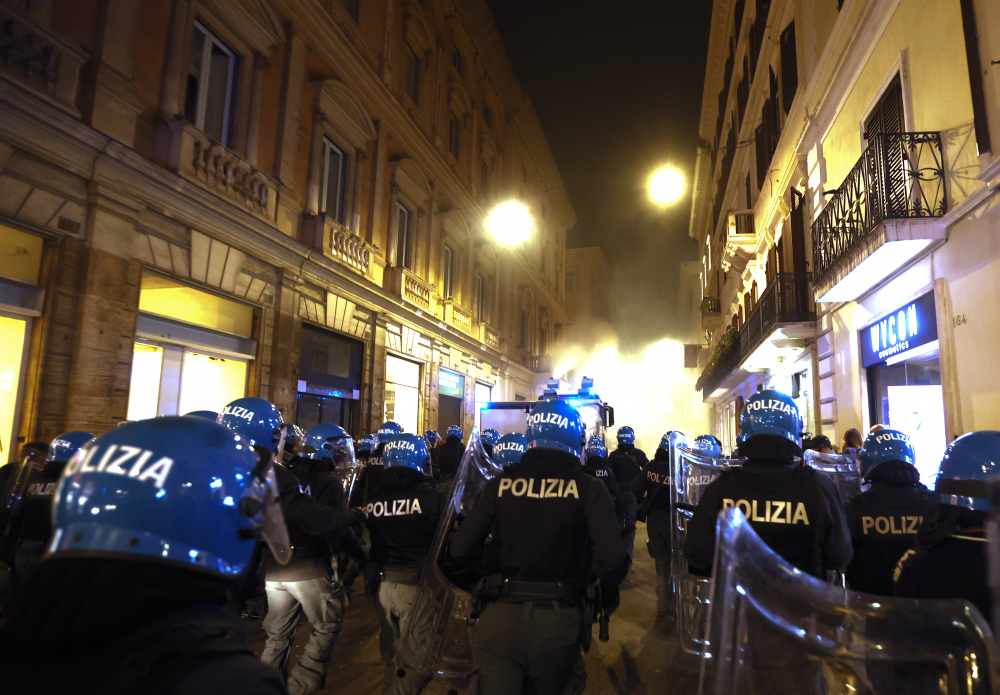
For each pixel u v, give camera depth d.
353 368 13.70
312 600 3.58
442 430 18.78
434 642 3.17
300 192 11.66
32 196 6.64
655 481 6.23
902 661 1.18
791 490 2.62
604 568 2.50
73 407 6.96
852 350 9.38
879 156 7.05
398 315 15.49
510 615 2.48
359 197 13.72
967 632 1.20
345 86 12.88
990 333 5.69
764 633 1.20
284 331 10.98
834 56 9.66
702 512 2.78
